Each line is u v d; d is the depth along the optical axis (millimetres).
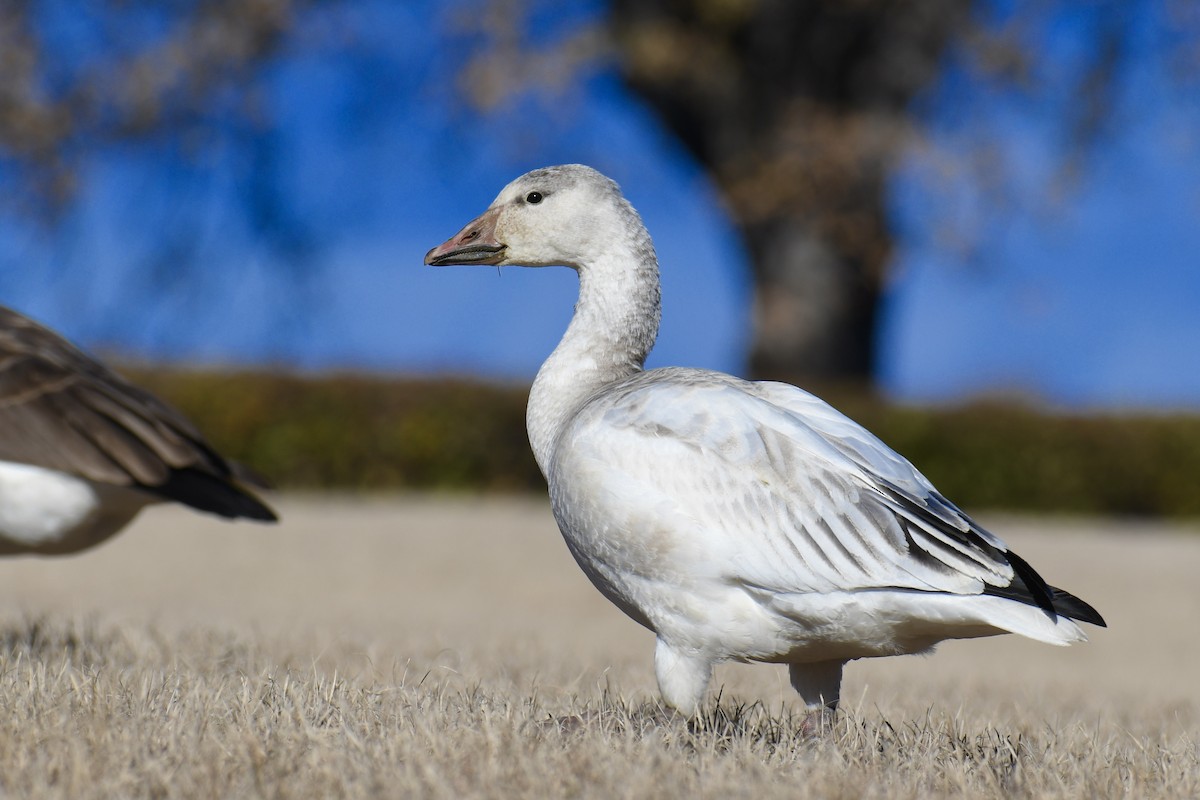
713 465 6520
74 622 10242
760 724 7445
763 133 35906
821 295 37438
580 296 7984
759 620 6566
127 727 6094
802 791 5656
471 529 23062
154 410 8297
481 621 15062
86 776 5383
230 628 11141
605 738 6320
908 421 31500
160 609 13617
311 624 13000
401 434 30328
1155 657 15148
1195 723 9594
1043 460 31422
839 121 34406
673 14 34625
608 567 6820
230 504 7969
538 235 7934
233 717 6578
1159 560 21781
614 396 6969
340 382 30469
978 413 31703
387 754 5934
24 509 7875
